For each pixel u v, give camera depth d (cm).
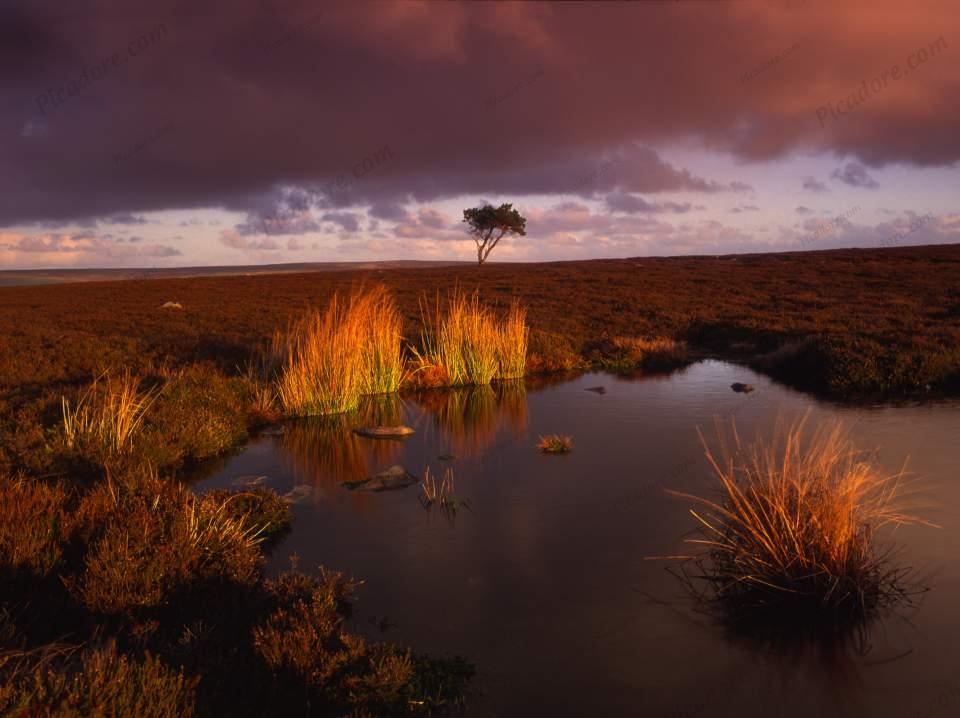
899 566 510
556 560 543
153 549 466
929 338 1675
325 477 798
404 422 1107
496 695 369
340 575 498
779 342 1903
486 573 522
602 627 439
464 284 4103
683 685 376
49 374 1377
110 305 3391
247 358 1644
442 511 667
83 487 696
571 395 1329
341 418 1142
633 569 522
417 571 528
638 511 649
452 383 1487
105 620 424
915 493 665
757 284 3522
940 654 398
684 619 446
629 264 5784
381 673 365
